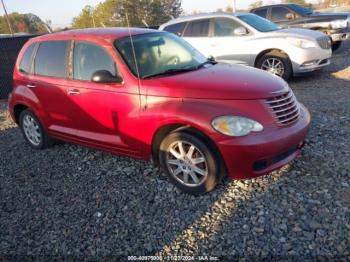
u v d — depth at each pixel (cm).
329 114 616
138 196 414
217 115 365
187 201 394
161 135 416
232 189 402
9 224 396
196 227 350
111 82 440
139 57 450
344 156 449
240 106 367
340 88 797
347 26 1264
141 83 419
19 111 612
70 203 420
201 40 971
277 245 313
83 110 484
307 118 421
